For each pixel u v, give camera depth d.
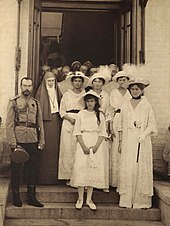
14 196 6.07
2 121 7.48
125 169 6.20
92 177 6.05
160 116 7.74
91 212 6.05
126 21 8.31
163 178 7.51
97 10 8.88
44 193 6.41
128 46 8.20
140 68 6.90
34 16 7.99
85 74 7.73
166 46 7.89
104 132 6.21
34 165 6.17
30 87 6.05
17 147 5.86
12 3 7.81
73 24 9.72
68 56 9.78
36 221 5.84
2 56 7.69
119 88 6.89
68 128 6.91
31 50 7.73
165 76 7.83
